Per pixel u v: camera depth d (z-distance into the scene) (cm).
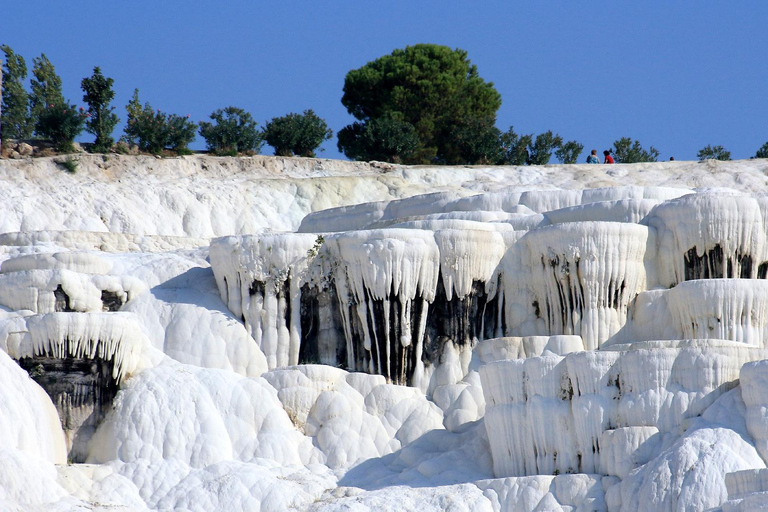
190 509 4831
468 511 4622
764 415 4394
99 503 4719
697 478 4284
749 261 5619
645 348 4916
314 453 5319
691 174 8344
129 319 5316
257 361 5806
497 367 4972
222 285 5981
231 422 5300
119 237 7094
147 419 5138
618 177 8531
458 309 5788
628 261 5641
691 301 5334
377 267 5688
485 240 5816
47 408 5075
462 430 5412
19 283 5700
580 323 5619
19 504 4475
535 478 4659
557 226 5678
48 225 8038
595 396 4769
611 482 4569
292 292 5894
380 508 4659
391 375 5691
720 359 4656
